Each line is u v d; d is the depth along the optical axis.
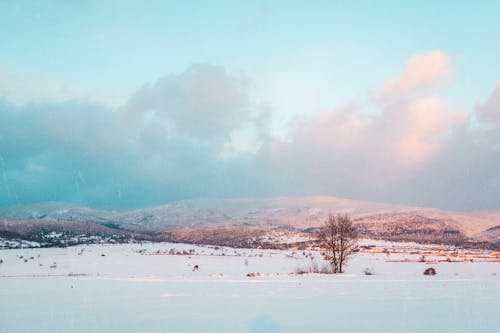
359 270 91.00
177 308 28.38
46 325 22.61
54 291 41.66
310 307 28.09
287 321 23.06
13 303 32.25
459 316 23.73
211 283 48.59
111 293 38.84
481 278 53.53
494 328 20.36
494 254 181.62
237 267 111.81
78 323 23.08
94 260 139.75
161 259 146.75
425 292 36.34
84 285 48.19
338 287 41.41
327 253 74.88
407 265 111.25
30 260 138.62
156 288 43.28
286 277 57.16
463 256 169.25
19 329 21.61
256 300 32.22
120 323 22.92
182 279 55.78
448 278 53.47
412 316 23.88
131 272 94.44
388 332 19.77
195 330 20.92
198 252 194.38
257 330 20.86
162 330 21.02
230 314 25.59
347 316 24.30
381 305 28.48
